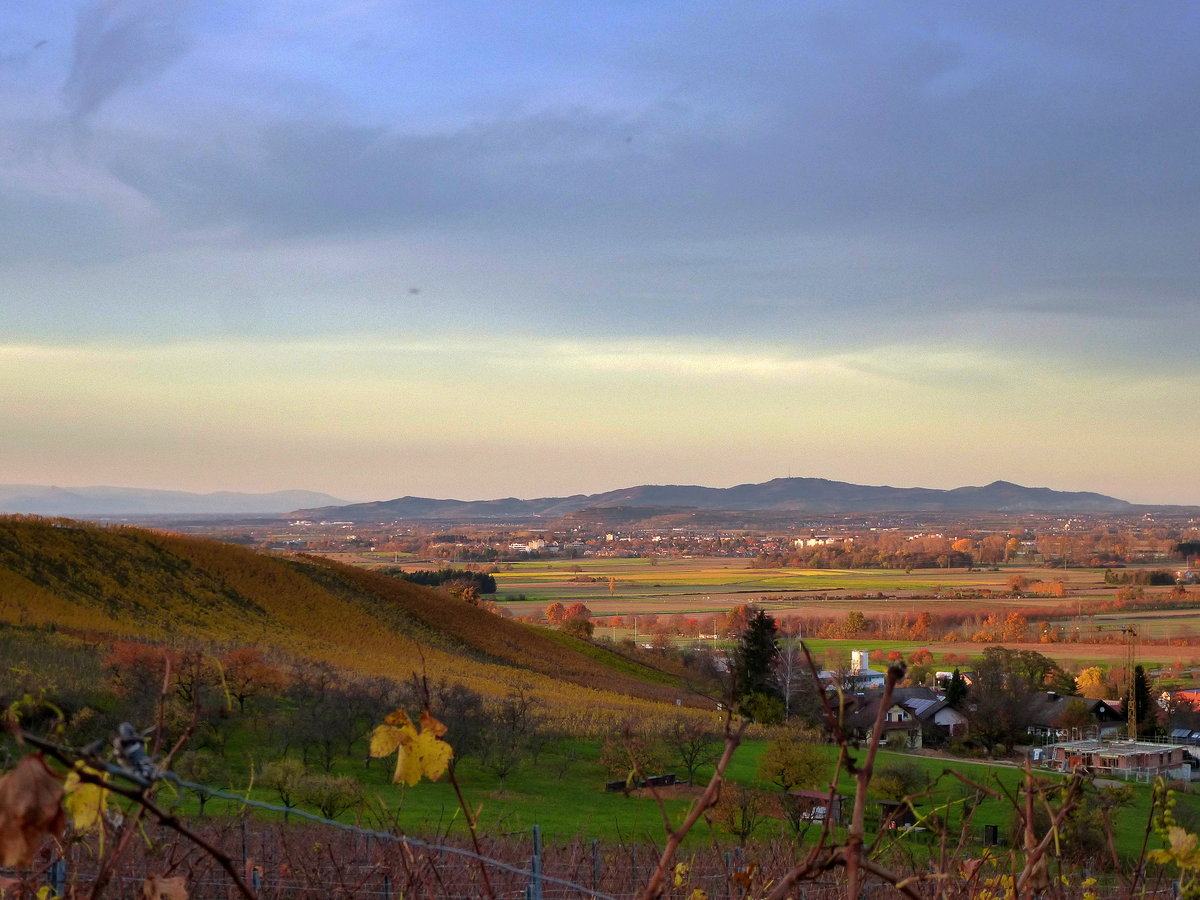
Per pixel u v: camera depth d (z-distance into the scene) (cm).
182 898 171
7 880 172
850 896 151
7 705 115
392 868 245
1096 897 218
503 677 6769
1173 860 217
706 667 8469
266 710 2841
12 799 100
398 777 175
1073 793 213
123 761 116
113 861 166
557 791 3070
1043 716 5506
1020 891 204
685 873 348
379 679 5419
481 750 3203
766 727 4088
